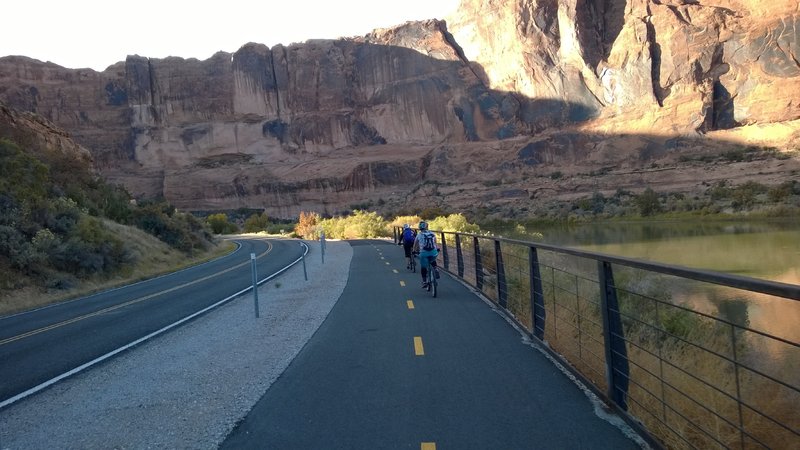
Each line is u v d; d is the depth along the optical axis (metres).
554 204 100.44
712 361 7.45
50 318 15.62
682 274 3.92
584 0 156.88
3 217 26.11
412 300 12.85
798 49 132.75
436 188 143.50
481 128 164.75
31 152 40.12
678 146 131.88
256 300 11.98
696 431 5.30
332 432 5.07
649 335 9.59
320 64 189.00
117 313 15.12
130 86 191.12
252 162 183.00
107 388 7.27
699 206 74.81
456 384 6.29
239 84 191.00
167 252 39.00
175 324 12.17
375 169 159.62
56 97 192.00
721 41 140.00
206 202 167.12
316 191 159.12
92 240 28.80
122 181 179.88
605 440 4.61
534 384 6.17
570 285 13.12
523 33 162.00
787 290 2.95
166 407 6.21
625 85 145.12
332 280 18.38
